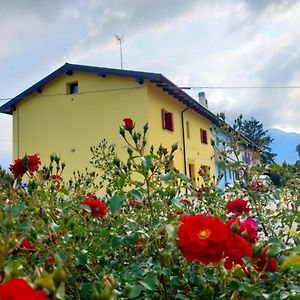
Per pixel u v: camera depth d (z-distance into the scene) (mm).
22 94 15695
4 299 665
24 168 2053
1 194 2088
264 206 2547
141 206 1929
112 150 6164
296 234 1762
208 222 1172
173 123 16000
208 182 3145
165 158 1982
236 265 1200
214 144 2932
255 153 2926
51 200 1881
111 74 14062
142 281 1217
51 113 15469
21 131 15930
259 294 1170
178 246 1167
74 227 1599
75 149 14727
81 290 1242
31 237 1426
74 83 15398
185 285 1408
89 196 2543
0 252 1023
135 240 1504
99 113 14523
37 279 829
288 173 3066
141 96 13836
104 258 1554
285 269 1247
